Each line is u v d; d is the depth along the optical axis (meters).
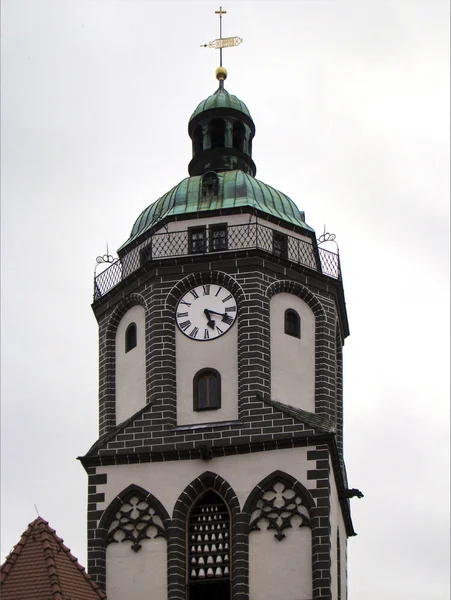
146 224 76.75
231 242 73.88
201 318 72.56
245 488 68.62
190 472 69.56
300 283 73.88
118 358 74.25
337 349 76.94
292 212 76.69
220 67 83.25
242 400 70.50
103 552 68.94
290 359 72.44
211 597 67.94
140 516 69.25
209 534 68.81
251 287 72.50
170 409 71.00
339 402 76.44
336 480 72.06
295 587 66.88
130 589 68.19
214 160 79.62
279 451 69.00
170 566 68.06
